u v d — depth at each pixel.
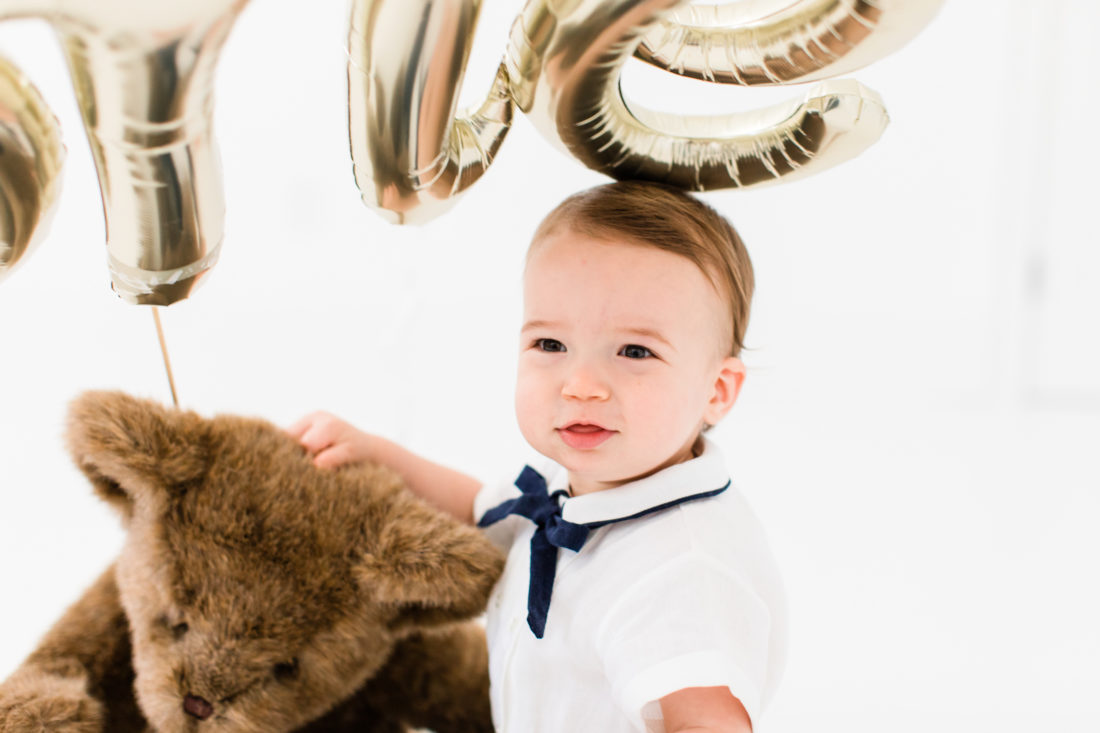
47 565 1.27
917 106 2.25
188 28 0.46
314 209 1.65
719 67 0.62
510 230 1.71
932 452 2.13
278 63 1.57
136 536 0.76
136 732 0.81
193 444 0.76
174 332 1.52
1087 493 1.95
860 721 1.24
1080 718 1.26
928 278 2.39
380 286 1.69
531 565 0.75
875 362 2.36
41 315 1.42
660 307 0.69
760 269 2.12
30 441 1.38
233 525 0.73
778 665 0.77
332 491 0.77
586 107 0.61
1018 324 2.44
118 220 0.54
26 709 0.70
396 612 0.76
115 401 0.76
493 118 0.64
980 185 2.36
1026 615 1.50
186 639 0.72
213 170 0.55
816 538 1.73
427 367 1.71
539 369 0.72
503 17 1.35
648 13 0.53
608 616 0.68
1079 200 2.42
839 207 2.25
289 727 0.75
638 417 0.69
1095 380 2.50
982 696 1.30
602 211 0.71
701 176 0.71
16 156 0.54
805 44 0.58
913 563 1.65
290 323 1.65
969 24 2.23
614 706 0.69
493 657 0.78
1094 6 2.31
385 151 0.56
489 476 1.61
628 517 0.72
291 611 0.72
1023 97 2.36
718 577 0.67
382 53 0.52
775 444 2.12
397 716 0.87
